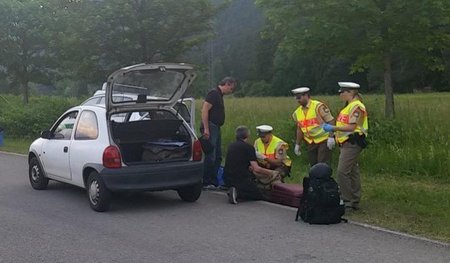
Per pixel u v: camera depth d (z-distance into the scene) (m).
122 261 6.14
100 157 8.62
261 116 18.12
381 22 13.95
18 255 6.40
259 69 75.69
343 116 8.33
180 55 19.39
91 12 18.12
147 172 8.66
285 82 68.44
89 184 8.85
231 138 15.46
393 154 11.42
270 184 9.35
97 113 9.13
